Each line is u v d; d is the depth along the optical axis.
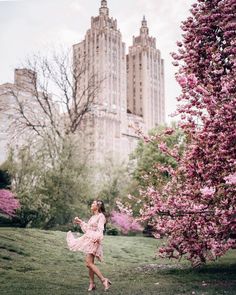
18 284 8.78
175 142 24.36
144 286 8.57
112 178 32.09
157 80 146.25
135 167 35.09
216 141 7.77
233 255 16.97
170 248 11.16
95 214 8.48
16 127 30.23
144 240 23.55
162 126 35.78
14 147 27.89
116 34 128.75
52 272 11.47
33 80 32.03
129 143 123.00
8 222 23.95
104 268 13.57
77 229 24.75
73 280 9.87
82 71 34.97
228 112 7.25
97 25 124.94
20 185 26.06
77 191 25.91
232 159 7.59
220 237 9.78
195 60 8.77
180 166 9.80
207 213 9.49
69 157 26.59
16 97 31.17
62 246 17.09
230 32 8.10
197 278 9.91
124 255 17.86
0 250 13.92
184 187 9.95
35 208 24.11
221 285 8.62
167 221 10.57
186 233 10.45
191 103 8.20
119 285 8.80
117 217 28.91
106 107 114.44
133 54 144.88
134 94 142.25
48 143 26.75
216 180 8.34
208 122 7.55
